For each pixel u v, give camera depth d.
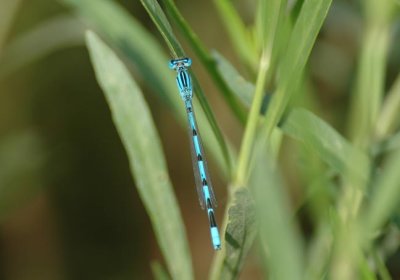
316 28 0.29
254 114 0.30
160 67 0.34
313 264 0.32
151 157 0.32
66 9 0.45
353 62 0.42
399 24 0.36
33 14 0.45
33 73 0.46
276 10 0.30
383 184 0.28
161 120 0.46
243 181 0.30
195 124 0.33
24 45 0.42
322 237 0.32
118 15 0.34
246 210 0.29
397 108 0.34
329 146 0.30
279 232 0.27
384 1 0.33
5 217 0.45
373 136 0.33
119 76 0.32
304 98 0.30
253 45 0.33
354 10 0.40
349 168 0.30
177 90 0.34
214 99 0.45
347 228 0.28
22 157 0.44
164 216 0.31
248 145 0.30
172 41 0.29
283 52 0.30
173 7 0.31
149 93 0.46
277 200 0.27
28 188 0.44
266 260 0.30
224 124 0.45
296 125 0.30
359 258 0.28
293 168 0.36
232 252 0.30
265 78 0.30
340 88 0.43
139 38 0.34
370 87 0.33
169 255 0.31
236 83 0.31
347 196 0.31
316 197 0.29
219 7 0.33
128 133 0.32
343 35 0.42
